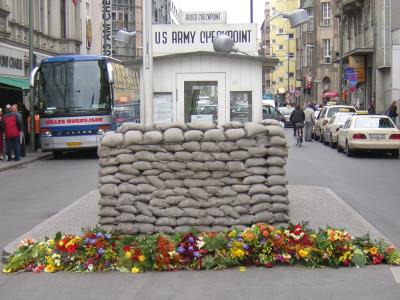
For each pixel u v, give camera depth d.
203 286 7.09
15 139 23.73
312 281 7.24
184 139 8.71
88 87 25.19
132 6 101.94
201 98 13.28
